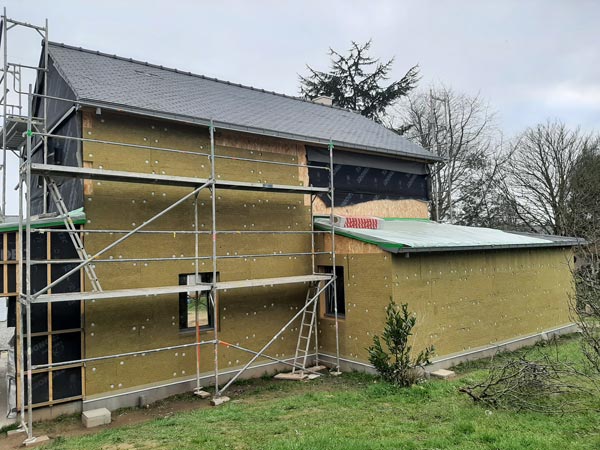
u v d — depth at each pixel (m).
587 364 9.38
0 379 11.20
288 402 8.75
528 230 33.41
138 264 9.70
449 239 12.45
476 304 12.73
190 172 10.69
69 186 9.98
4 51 9.47
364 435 6.45
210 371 10.60
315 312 12.44
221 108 12.13
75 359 8.88
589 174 29.77
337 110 18.53
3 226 8.34
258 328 11.54
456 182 35.66
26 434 7.83
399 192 15.89
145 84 11.77
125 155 9.77
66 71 10.31
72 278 8.96
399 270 10.73
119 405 9.23
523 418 6.91
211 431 6.95
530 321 14.64
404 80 35.25
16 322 8.42
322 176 13.55
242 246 11.38
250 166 11.76
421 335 11.04
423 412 7.60
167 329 10.01
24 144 12.53
